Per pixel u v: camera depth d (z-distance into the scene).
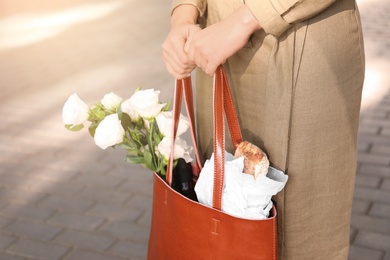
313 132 1.62
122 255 3.10
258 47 1.63
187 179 1.75
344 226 1.76
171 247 1.69
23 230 3.33
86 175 3.91
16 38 7.46
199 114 1.91
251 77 1.68
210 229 1.57
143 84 5.57
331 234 1.74
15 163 4.11
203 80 1.85
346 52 1.60
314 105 1.60
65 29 7.81
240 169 1.56
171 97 5.24
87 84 5.64
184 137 4.36
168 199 1.65
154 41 7.05
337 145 1.66
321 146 1.64
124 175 3.88
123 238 3.23
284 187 1.67
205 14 1.79
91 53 6.67
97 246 3.17
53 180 3.86
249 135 1.75
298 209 1.69
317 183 1.67
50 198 3.64
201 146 1.95
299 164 1.64
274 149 1.65
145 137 1.78
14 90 5.55
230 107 1.59
